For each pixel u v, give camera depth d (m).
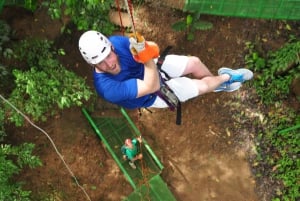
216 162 7.21
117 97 3.81
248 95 7.29
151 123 7.07
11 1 5.52
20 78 5.04
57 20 6.18
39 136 6.29
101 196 6.58
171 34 6.79
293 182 7.12
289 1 6.07
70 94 5.41
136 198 6.70
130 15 2.97
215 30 6.93
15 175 6.01
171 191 6.97
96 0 5.12
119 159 6.79
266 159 7.25
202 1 6.29
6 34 5.50
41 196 6.13
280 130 7.27
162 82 4.36
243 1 6.16
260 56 7.16
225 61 7.11
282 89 7.25
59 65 5.80
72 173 5.98
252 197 7.16
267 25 7.07
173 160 7.09
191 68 4.70
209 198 7.07
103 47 3.61
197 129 7.21
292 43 7.00
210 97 7.23
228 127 7.30
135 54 3.40
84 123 6.70
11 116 5.10
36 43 5.59
